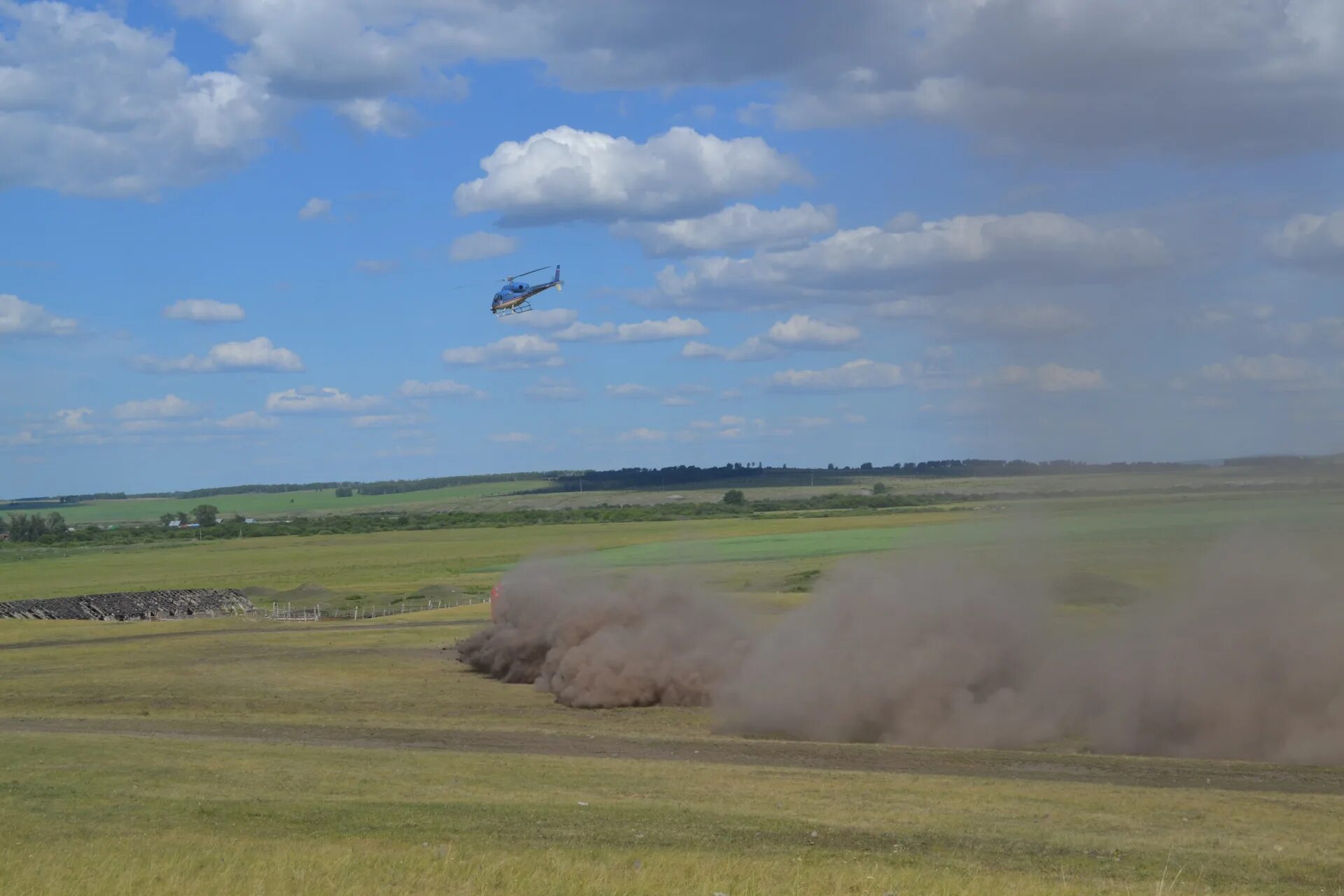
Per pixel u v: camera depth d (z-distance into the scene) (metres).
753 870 23.64
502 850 26.02
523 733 47.22
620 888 22.03
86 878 22.45
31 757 38.66
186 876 22.72
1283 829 29.17
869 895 21.89
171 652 78.38
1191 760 40.69
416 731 47.47
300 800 32.09
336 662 72.00
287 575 163.00
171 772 36.12
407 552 196.12
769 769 38.28
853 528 161.38
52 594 143.38
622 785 34.91
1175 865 25.53
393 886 22.08
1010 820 29.94
